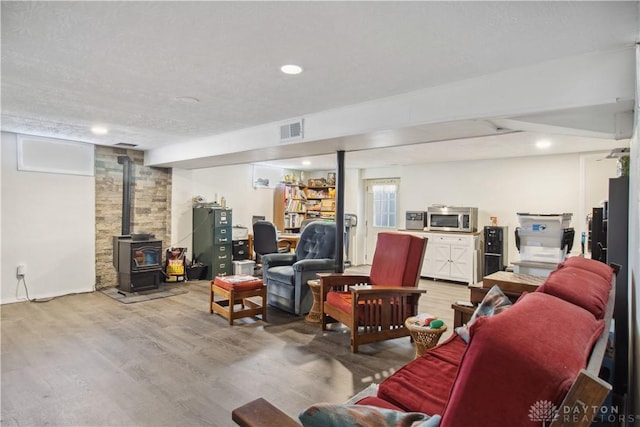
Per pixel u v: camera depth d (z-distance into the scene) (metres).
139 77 2.56
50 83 2.69
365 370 2.84
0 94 2.96
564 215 3.19
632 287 1.94
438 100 2.67
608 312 1.27
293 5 1.61
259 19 1.74
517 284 2.50
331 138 3.40
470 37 1.90
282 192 8.08
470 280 6.14
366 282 3.82
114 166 5.57
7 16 1.73
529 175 6.05
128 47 2.07
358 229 8.23
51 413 2.21
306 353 3.16
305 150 4.18
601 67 2.05
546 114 2.33
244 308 4.41
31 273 4.80
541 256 3.22
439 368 1.84
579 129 2.35
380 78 2.52
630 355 2.00
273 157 4.88
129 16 1.73
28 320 3.95
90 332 3.59
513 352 0.77
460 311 2.64
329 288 3.81
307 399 2.41
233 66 2.34
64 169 5.04
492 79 2.41
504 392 0.77
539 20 1.70
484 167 6.53
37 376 2.67
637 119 1.60
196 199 6.52
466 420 0.80
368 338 3.20
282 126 3.82
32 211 4.79
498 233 5.94
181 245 6.32
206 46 2.05
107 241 5.52
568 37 1.88
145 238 5.29
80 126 4.16
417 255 3.45
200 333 3.61
